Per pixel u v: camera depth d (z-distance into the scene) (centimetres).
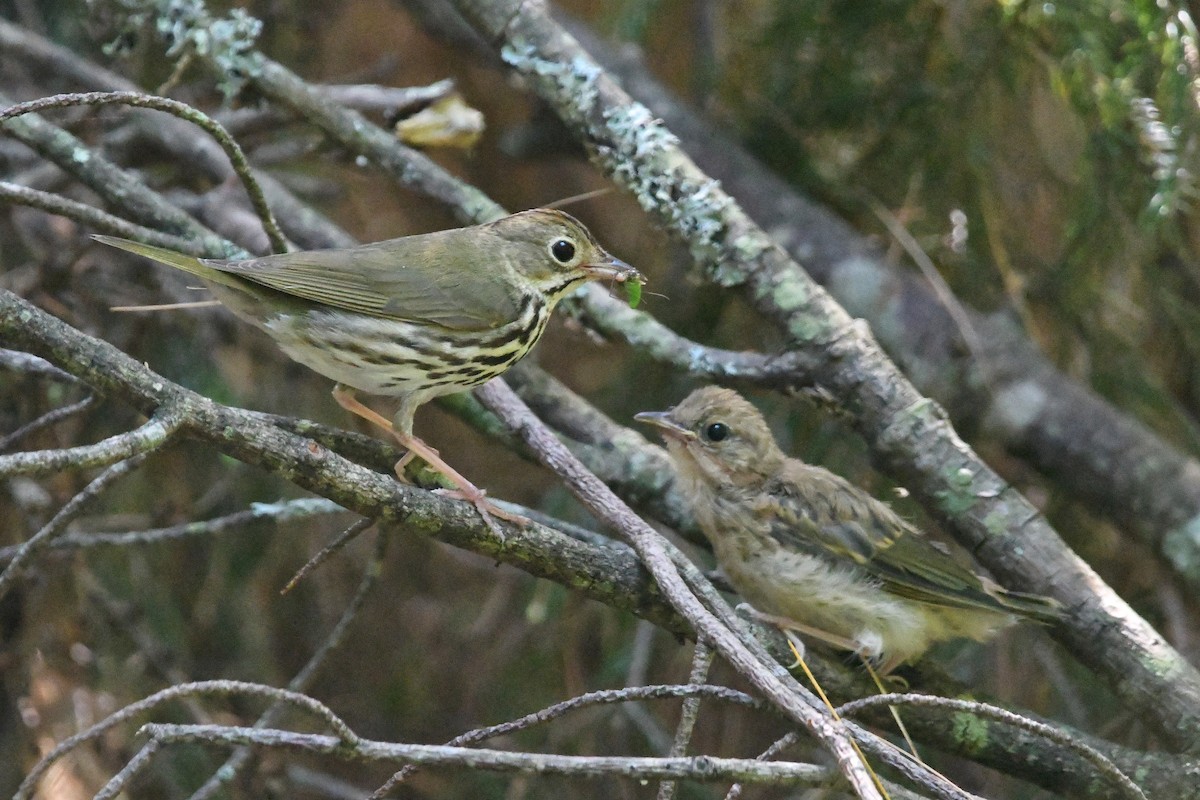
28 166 1312
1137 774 873
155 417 681
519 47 1095
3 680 1192
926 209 1182
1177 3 1015
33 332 675
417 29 1475
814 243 1209
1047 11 1047
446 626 1395
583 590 826
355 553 1403
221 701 1295
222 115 1221
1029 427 1101
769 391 1062
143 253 830
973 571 933
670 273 1298
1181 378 1168
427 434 1409
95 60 1388
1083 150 1083
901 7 1150
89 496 812
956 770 1168
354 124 1113
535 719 697
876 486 1191
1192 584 1044
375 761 638
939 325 1152
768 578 941
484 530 788
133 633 1248
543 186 1479
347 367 907
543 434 898
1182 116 999
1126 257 1116
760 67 1256
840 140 1246
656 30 1378
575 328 1093
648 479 1042
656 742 1209
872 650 914
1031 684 1150
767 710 705
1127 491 1070
